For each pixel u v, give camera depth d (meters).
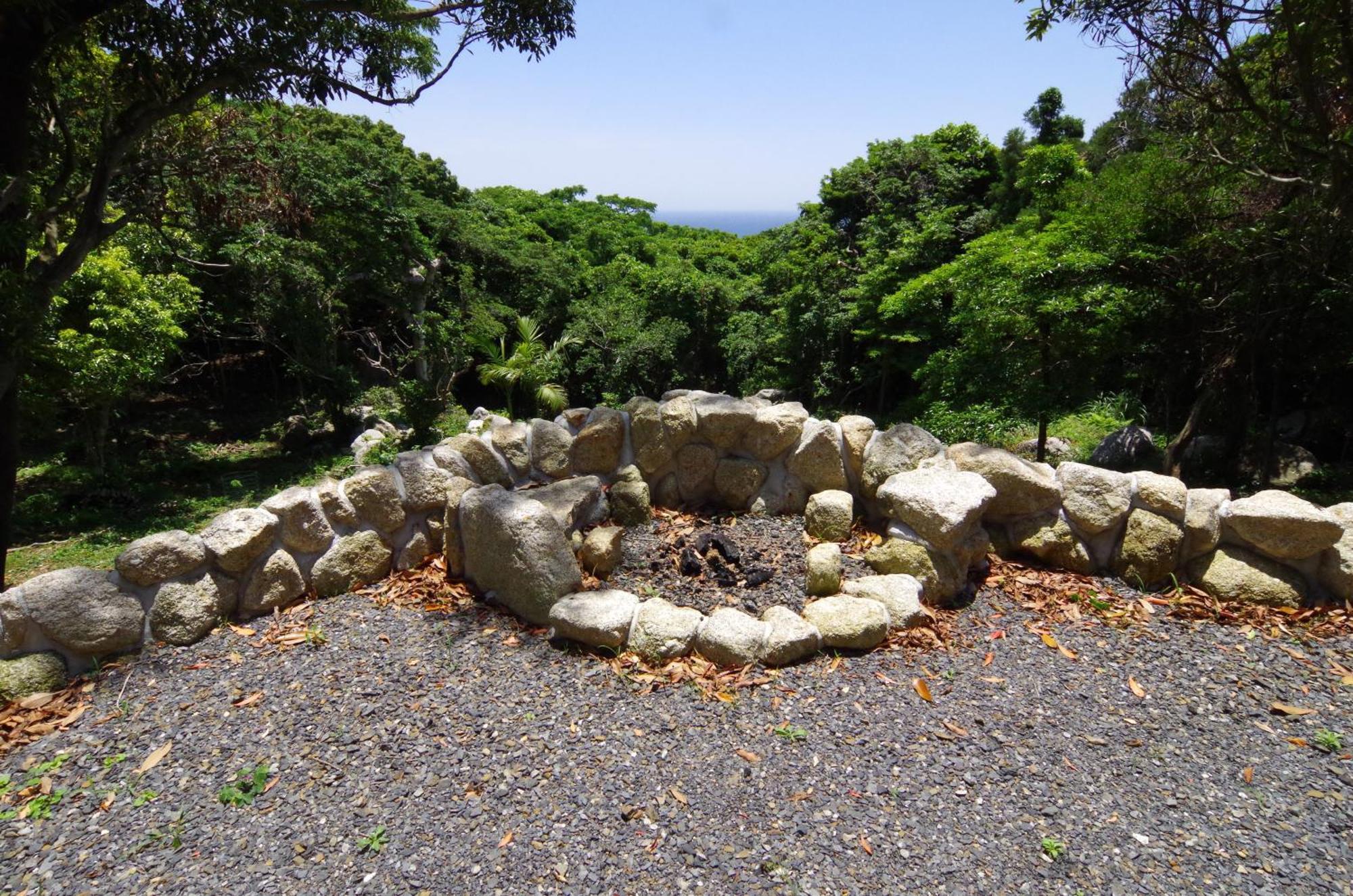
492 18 5.96
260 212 9.42
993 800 2.38
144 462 15.23
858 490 4.30
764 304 20.77
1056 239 7.10
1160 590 3.60
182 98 5.51
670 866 2.15
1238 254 6.05
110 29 5.11
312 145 16.72
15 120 5.19
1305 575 3.45
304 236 16.66
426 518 4.06
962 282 8.11
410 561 3.97
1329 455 8.59
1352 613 3.31
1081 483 3.75
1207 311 6.48
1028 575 3.74
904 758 2.56
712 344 21.86
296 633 3.40
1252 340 6.41
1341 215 4.64
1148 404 10.61
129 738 2.76
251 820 2.37
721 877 2.12
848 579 3.68
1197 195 6.22
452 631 3.41
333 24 5.50
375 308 22.56
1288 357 7.16
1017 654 3.15
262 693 2.97
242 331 19.62
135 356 11.55
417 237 19.48
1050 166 11.51
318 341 17.23
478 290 22.88
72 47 5.65
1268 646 3.16
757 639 3.09
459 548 3.86
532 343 18.19
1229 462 7.72
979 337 7.47
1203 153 5.54
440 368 20.39
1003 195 16.42
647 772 2.52
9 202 5.05
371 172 17.84
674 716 2.79
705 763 2.55
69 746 2.73
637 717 2.79
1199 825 2.27
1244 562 3.51
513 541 3.46
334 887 2.12
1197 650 3.15
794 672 3.04
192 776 2.56
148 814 2.41
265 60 5.17
